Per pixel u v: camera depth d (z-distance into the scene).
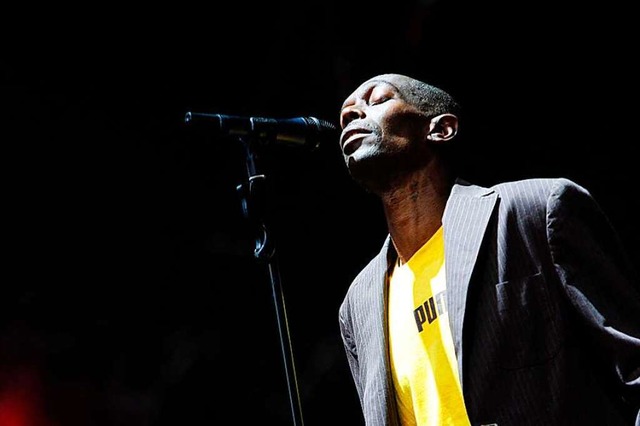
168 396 15.34
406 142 5.62
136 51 16.25
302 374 15.60
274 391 15.59
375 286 5.68
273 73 16.12
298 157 15.80
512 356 4.64
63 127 15.98
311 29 15.51
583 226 4.84
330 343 15.81
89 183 16.22
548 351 4.64
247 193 5.57
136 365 15.58
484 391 4.62
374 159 5.58
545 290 4.77
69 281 15.83
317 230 16.34
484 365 4.66
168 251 16.39
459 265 4.91
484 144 15.02
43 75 15.82
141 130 16.39
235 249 16.48
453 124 5.79
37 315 15.42
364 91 5.95
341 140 5.84
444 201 5.56
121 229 16.30
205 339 15.88
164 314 16.06
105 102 16.22
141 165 16.42
